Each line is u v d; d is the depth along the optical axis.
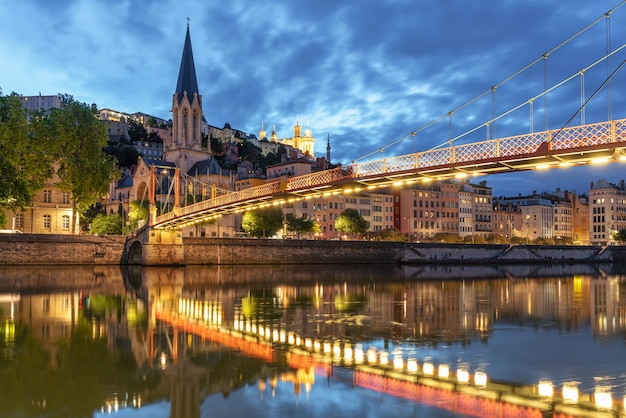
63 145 96.31
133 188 185.38
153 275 78.88
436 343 27.30
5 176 73.06
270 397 18.06
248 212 134.00
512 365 22.55
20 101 93.50
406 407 17.05
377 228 186.75
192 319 35.44
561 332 30.83
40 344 26.80
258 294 52.44
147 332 30.33
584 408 17.20
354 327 32.31
